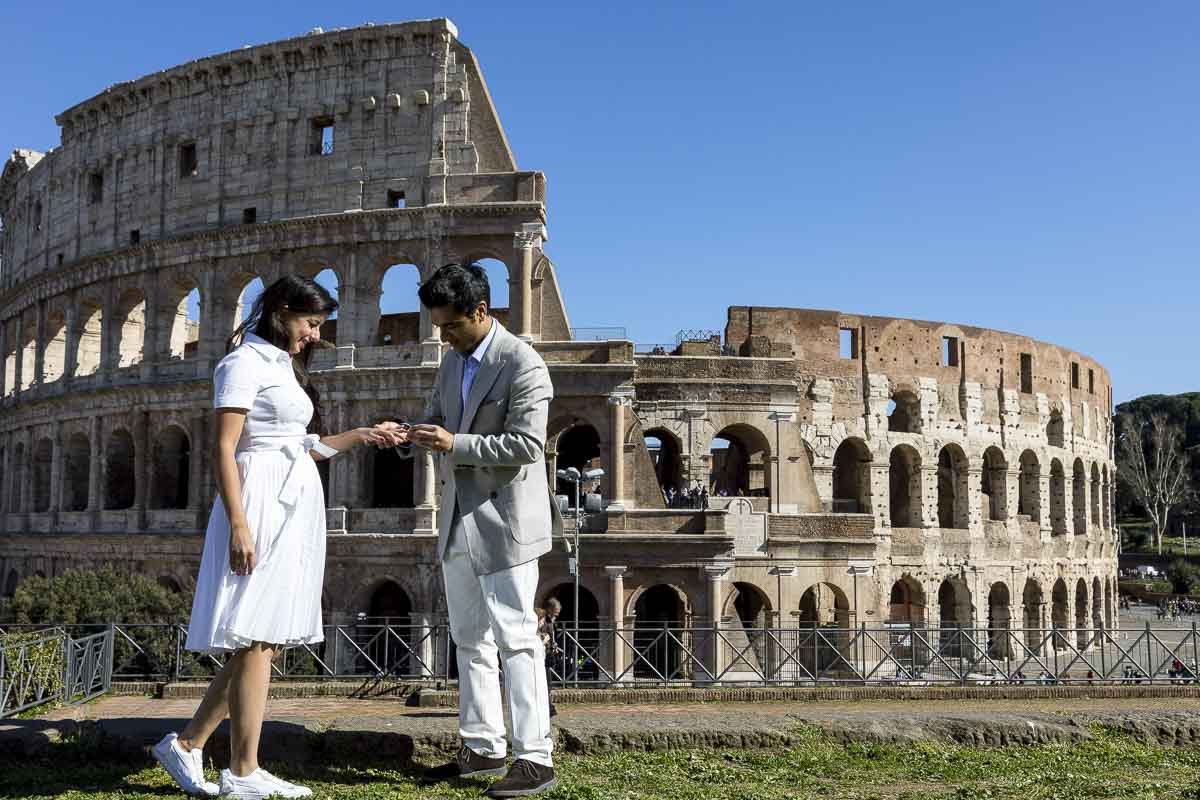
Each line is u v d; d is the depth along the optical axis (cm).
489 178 7394
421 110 7538
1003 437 9712
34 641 2092
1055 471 10550
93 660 2402
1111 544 11625
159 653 3403
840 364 8869
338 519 7162
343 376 7238
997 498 9756
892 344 9106
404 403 7225
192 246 7844
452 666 6838
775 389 7562
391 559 7012
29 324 9294
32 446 8875
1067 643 3797
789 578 7212
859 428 8856
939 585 9000
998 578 9394
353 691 2842
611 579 6762
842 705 2219
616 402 6994
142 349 8550
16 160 9881
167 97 8162
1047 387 10319
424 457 7094
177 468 8050
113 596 6019
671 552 6769
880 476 8856
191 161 8269
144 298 8256
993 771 1484
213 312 7781
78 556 8112
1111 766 1534
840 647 7181
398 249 7425
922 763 1529
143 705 2125
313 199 7625
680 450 7494
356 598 7056
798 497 7481
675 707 2138
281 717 1641
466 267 1412
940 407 9300
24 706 1994
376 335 7488
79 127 8706
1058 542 10200
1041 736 1686
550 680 3316
